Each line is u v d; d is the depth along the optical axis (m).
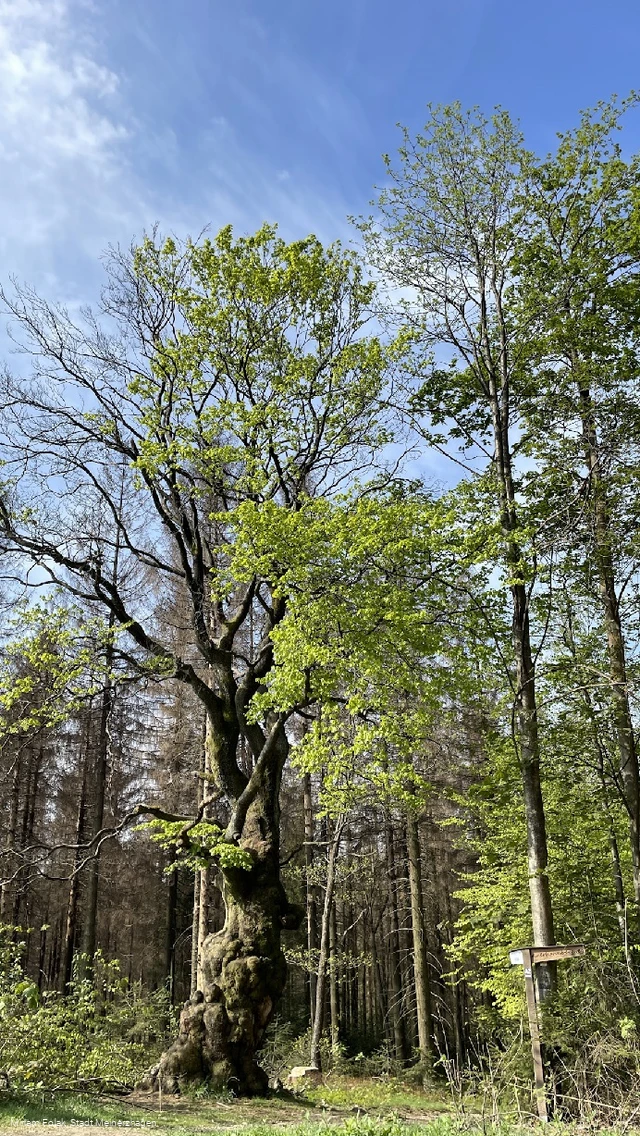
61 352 15.63
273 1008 13.73
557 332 14.39
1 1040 10.16
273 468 16.16
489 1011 17.58
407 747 12.57
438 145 15.02
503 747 14.12
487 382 15.39
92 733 23.33
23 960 25.72
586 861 16.12
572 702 14.01
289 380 15.51
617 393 14.51
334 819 20.94
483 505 13.69
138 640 14.91
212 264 15.63
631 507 14.33
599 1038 9.05
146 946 32.62
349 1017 31.83
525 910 16.39
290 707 13.04
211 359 15.72
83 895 26.41
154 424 15.11
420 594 12.58
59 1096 10.45
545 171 14.69
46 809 26.75
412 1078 19.64
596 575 14.85
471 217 14.97
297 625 12.12
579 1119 7.69
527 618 14.17
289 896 28.55
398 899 27.77
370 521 11.83
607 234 14.40
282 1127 9.15
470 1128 7.48
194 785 22.00
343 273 16.41
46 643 14.23
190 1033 13.11
